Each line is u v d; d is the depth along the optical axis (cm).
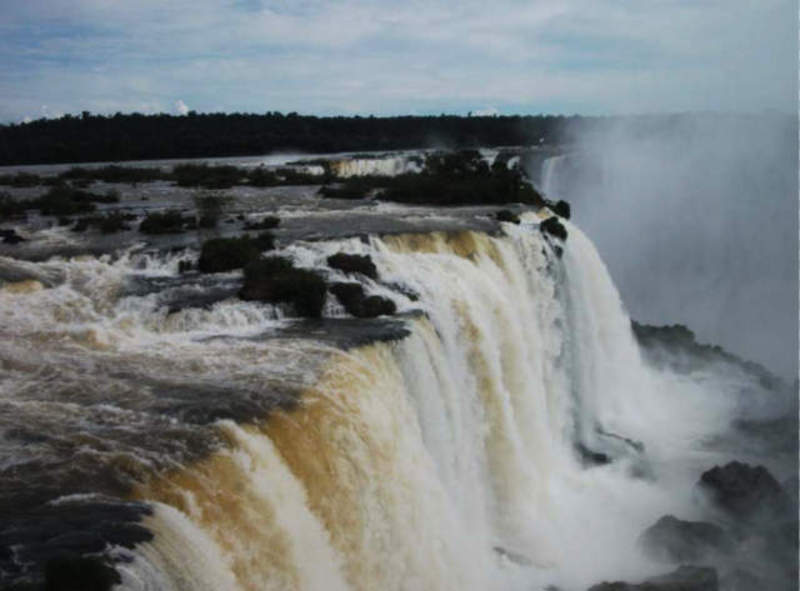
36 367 1934
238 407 1672
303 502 1595
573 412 3572
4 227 3534
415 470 1923
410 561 1819
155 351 2073
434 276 2764
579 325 3803
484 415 2602
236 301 2452
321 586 1534
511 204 4566
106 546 1172
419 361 2223
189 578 1220
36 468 1423
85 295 2509
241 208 4284
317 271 2681
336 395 1800
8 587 1068
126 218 3762
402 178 5312
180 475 1428
